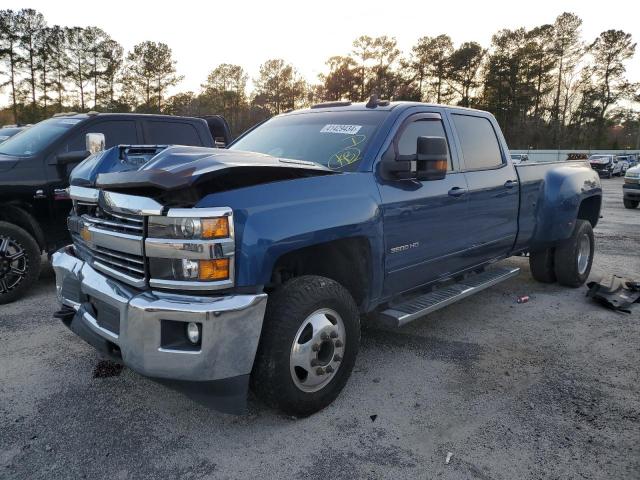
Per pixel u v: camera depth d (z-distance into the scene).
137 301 2.74
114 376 3.75
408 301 4.14
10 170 5.56
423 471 2.71
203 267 2.65
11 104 69.12
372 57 76.19
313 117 4.47
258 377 2.96
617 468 2.74
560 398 3.51
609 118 80.00
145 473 2.68
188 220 2.64
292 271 3.51
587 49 79.44
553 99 81.25
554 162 6.17
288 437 3.02
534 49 78.31
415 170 3.92
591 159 38.97
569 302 5.76
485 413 3.30
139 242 2.81
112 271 3.07
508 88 79.44
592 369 3.98
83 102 73.75
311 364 3.09
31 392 3.51
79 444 2.92
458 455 2.85
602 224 12.10
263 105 82.88
